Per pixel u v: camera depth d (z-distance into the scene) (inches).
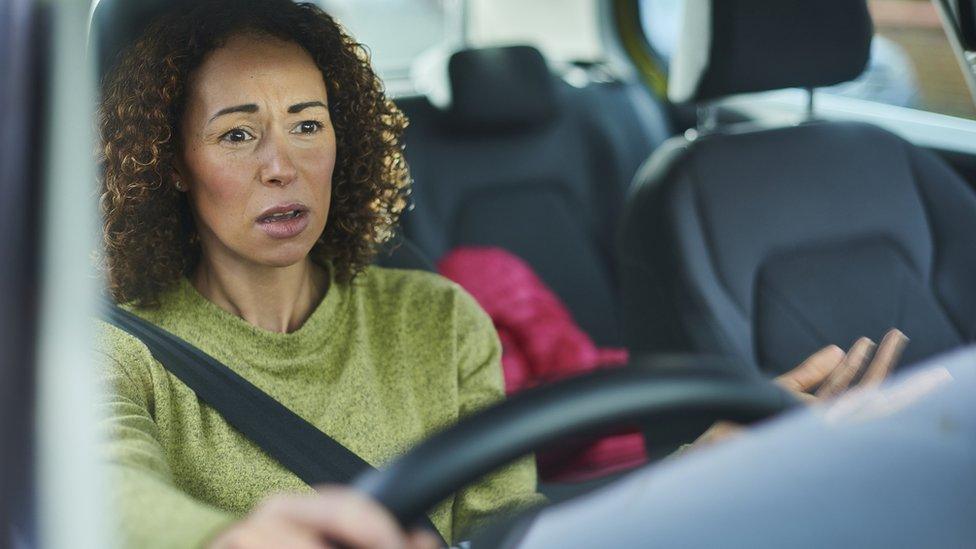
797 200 69.4
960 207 72.2
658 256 67.2
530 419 21.2
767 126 72.4
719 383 23.3
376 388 45.7
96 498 24.3
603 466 36.0
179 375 41.6
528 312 83.9
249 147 41.2
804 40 71.1
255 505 41.6
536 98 113.6
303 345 44.3
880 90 93.5
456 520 43.8
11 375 24.3
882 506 26.2
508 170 114.6
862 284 69.1
